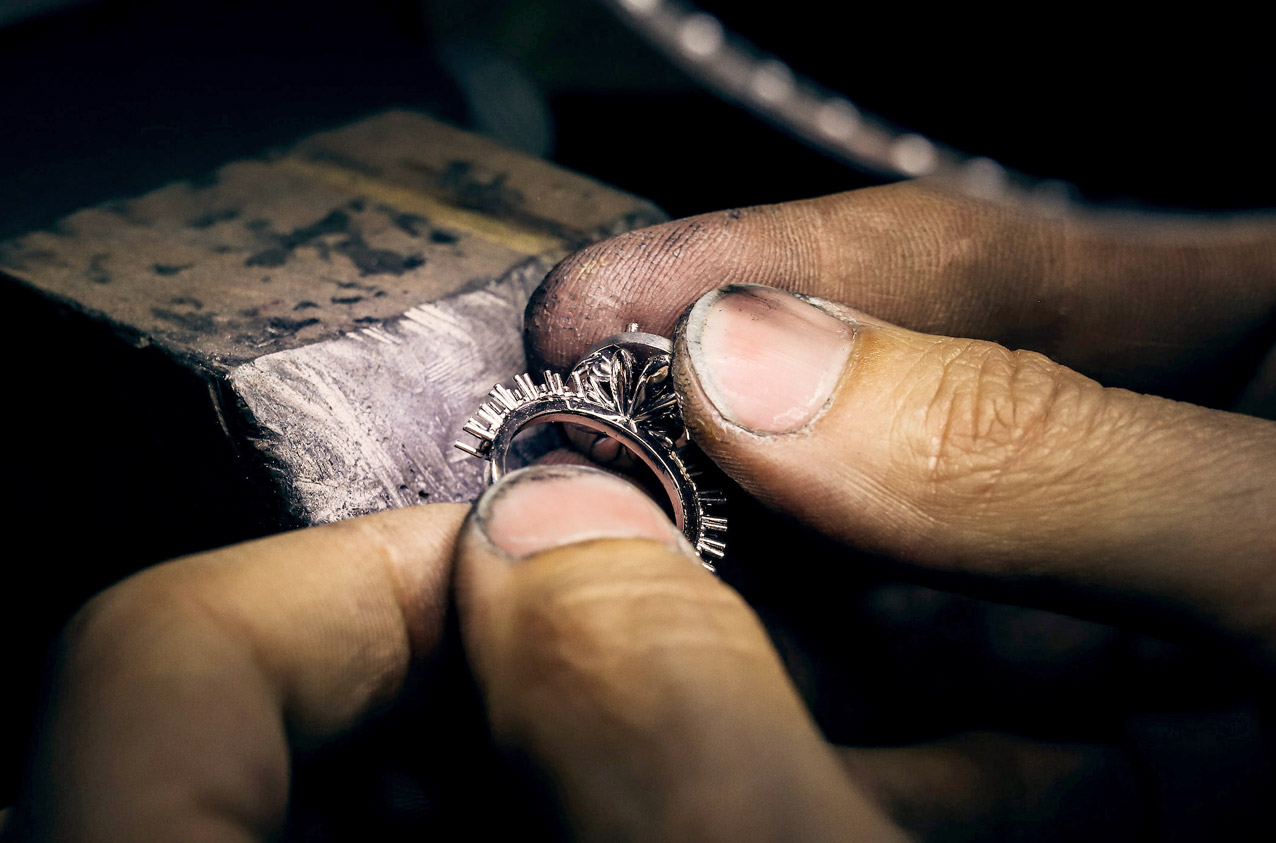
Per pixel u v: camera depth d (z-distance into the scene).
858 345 0.21
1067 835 0.21
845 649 0.23
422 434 0.22
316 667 0.18
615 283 0.22
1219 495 0.20
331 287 0.23
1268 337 0.24
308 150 0.27
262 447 0.22
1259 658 0.20
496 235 0.25
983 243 0.23
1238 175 0.18
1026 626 0.23
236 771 0.16
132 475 0.24
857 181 0.27
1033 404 0.20
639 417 0.22
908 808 0.21
